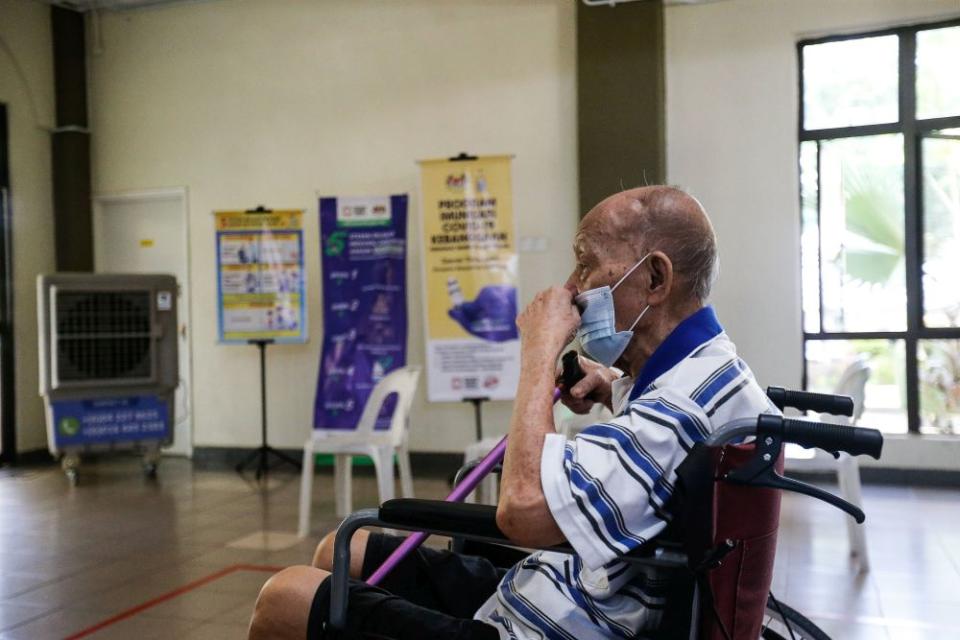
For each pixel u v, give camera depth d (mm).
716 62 5418
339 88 6230
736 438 1133
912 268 5258
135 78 6809
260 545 4074
